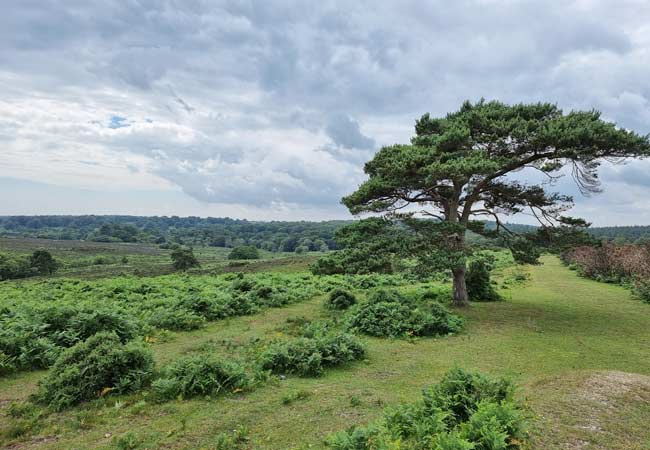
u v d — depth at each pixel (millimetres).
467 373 6727
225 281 26062
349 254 17172
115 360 8438
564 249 17906
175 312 15820
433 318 14141
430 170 15195
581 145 15031
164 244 129375
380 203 17875
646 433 5930
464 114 18328
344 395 8320
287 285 25312
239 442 6328
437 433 5297
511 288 26156
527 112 17547
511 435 5277
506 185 18938
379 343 12938
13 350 10477
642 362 10844
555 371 10047
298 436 6520
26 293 21516
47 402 7938
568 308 18531
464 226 16781
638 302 20172
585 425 6113
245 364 10414
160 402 7887
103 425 6984
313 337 13086
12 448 6250
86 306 14492
